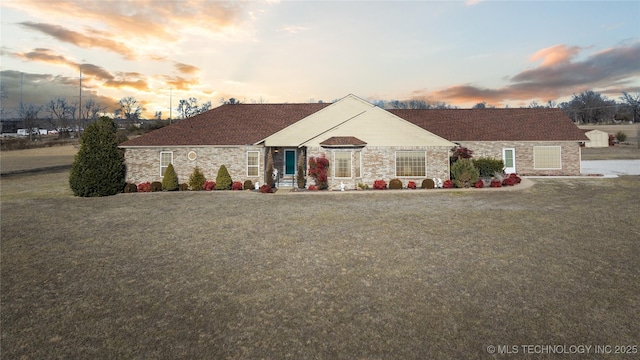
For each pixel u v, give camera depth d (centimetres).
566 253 952
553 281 771
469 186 2242
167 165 2414
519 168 2822
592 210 1498
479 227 1239
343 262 909
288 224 1322
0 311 666
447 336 566
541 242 1053
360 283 775
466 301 684
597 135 5594
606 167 3209
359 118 2320
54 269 883
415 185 2266
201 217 1461
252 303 689
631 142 6031
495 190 2102
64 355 529
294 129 2405
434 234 1157
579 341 548
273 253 988
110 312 660
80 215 1522
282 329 593
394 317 627
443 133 2942
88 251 1023
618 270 828
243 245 1065
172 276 831
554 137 2795
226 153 2414
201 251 1012
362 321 616
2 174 3316
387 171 2320
